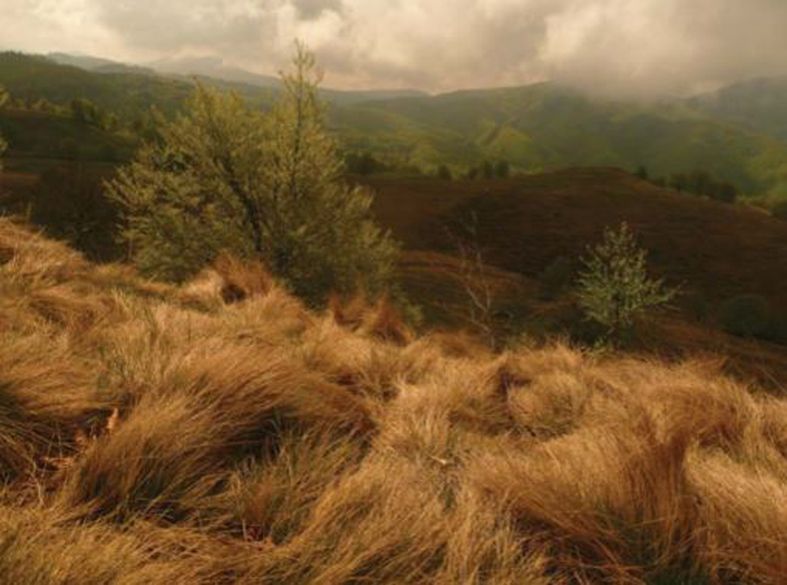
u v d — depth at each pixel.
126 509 2.38
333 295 10.25
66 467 2.66
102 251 24.97
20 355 3.35
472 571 2.24
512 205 112.62
